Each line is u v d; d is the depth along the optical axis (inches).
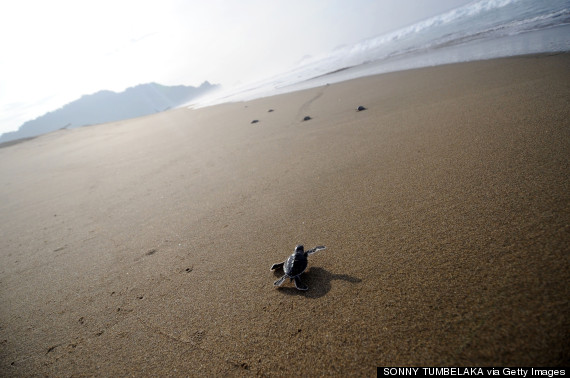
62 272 161.5
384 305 91.5
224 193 212.1
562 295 76.2
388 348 78.8
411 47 652.1
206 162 301.0
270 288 113.5
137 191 264.7
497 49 379.9
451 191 136.8
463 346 73.0
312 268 117.6
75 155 529.3
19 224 253.6
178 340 100.9
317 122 324.2
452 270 95.5
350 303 96.3
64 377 97.4
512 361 66.8
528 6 550.6
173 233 174.7
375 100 337.4
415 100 290.2
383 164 184.9
